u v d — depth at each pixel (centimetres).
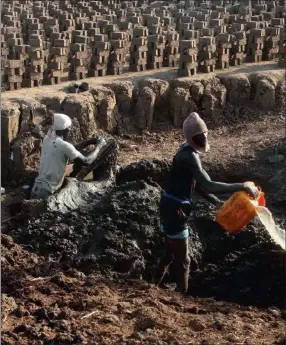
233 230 717
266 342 656
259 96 1387
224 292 876
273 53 1557
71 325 676
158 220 941
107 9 1809
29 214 952
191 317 717
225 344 644
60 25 1623
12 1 1820
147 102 1301
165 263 826
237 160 1130
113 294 773
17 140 1141
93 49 1348
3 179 1134
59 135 1009
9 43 1292
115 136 1284
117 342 641
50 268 828
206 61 1405
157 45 1412
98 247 893
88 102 1220
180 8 1969
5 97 1184
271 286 872
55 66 1291
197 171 728
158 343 636
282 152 1148
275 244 910
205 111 1348
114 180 1053
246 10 1806
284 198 1040
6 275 789
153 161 1084
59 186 1002
